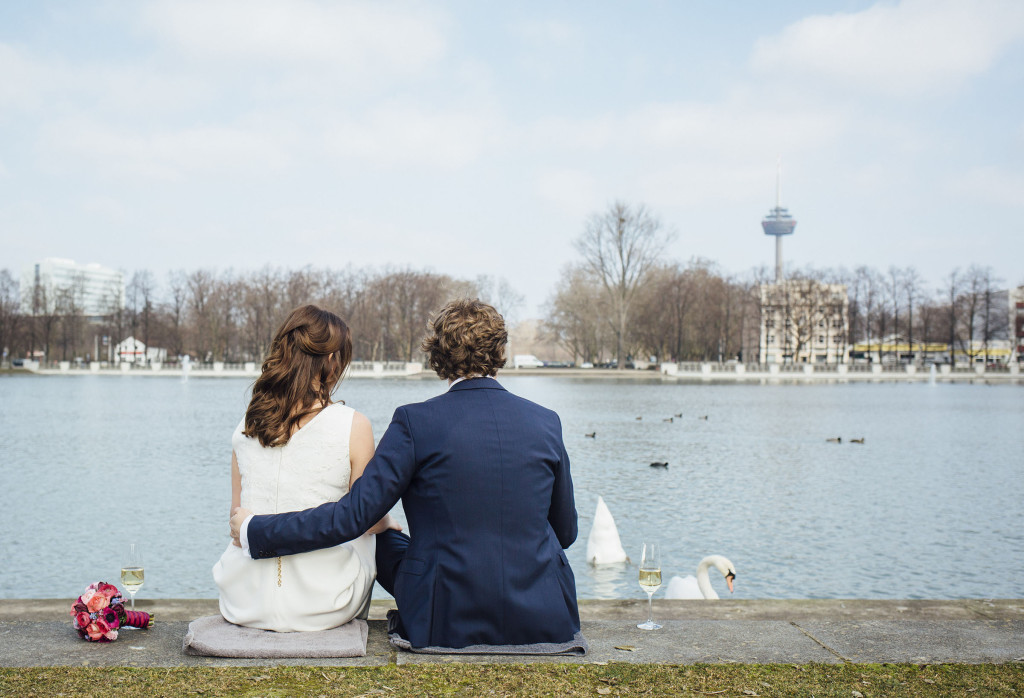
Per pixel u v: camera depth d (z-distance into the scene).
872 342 135.12
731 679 4.14
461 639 4.34
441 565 4.32
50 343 122.06
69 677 4.02
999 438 39.41
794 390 82.69
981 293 114.69
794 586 15.04
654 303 112.69
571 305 118.94
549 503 4.50
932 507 22.25
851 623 5.25
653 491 24.52
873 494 24.19
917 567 16.33
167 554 16.55
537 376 107.69
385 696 3.78
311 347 4.57
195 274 122.50
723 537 18.67
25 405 56.81
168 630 4.88
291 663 4.22
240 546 4.58
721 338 120.12
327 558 4.55
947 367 109.19
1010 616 5.66
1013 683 4.16
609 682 4.04
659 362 114.50
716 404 61.56
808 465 30.11
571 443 36.62
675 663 4.38
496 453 4.30
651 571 6.26
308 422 4.57
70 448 33.03
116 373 111.12
